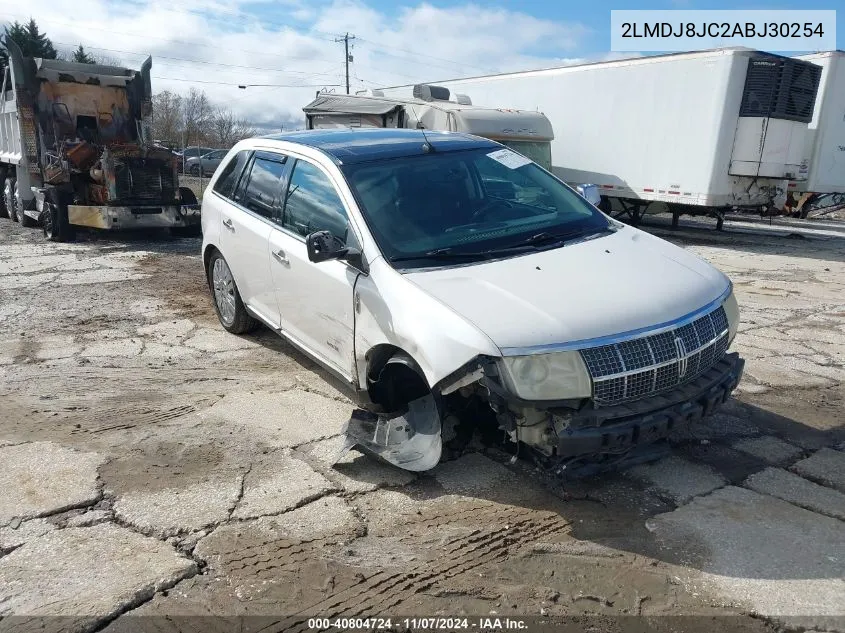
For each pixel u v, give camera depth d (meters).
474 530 3.36
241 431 4.42
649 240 4.45
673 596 2.88
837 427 4.56
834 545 3.23
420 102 14.02
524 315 3.33
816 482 3.83
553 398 3.18
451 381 3.33
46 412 4.71
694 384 3.55
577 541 3.27
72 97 13.29
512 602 2.85
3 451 4.10
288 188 5.06
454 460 4.04
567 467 3.47
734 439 4.36
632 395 3.32
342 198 4.34
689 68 13.20
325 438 4.33
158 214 12.52
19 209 14.44
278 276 5.03
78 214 12.30
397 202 4.30
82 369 5.61
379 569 3.05
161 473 3.86
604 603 2.85
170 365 5.72
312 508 3.53
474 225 4.27
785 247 13.86
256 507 3.53
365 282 3.97
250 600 2.84
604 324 3.32
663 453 3.82
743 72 12.61
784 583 2.96
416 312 3.54
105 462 3.98
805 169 14.20
